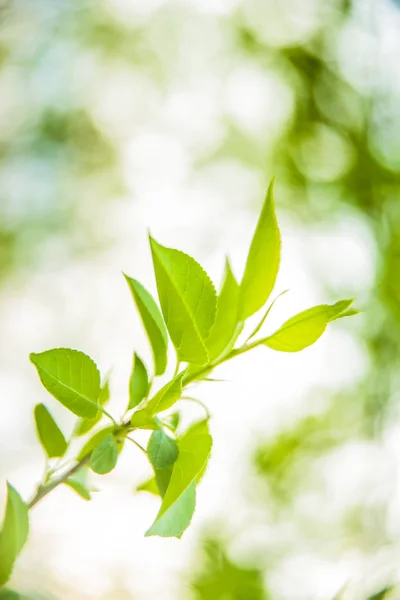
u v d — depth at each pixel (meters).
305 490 1.53
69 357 0.50
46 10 2.79
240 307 0.53
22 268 2.85
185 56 2.58
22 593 0.53
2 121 2.83
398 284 1.43
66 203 2.88
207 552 0.95
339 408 1.61
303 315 0.52
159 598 2.12
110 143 2.84
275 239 0.53
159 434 0.50
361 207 1.58
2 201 2.79
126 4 2.71
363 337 1.56
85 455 0.51
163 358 0.52
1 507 2.39
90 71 2.84
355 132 1.64
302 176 1.72
